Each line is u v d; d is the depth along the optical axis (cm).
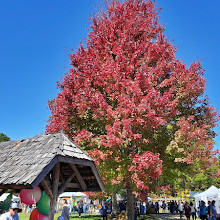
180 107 1396
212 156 1222
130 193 1416
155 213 3347
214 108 1391
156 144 1296
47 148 559
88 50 1503
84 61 1402
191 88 1268
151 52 1347
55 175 576
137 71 1191
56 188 570
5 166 568
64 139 607
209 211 1589
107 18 1622
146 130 1192
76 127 1405
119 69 1242
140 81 1141
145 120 1086
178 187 4356
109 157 1162
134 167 1073
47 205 586
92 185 709
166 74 1386
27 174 479
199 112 1420
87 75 1318
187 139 1170
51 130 1380
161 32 1510
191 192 3731
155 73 1262
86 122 1373
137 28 1474
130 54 1323
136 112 1070
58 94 1473
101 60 1429
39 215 583
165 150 1251
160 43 1407
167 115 1196
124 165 1165
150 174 1074
